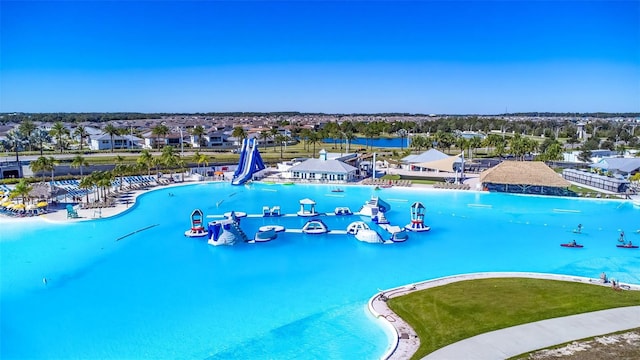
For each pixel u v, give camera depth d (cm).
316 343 3152
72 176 9638
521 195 8456
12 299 3934
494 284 3909
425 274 4528
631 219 6788
